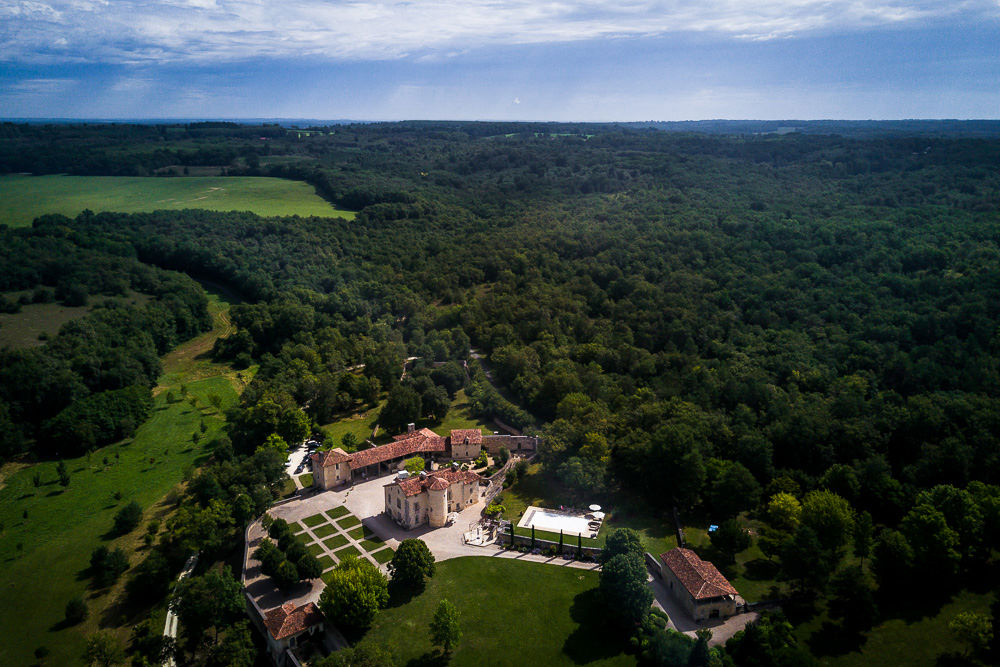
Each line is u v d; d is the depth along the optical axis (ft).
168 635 266.36
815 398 428.56
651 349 553.64
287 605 268.41
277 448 408.05
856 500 337.31
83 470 411.54
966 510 291.38
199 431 461.37
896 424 377.71
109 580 301.02
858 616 259.60
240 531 338.95
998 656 244.42
